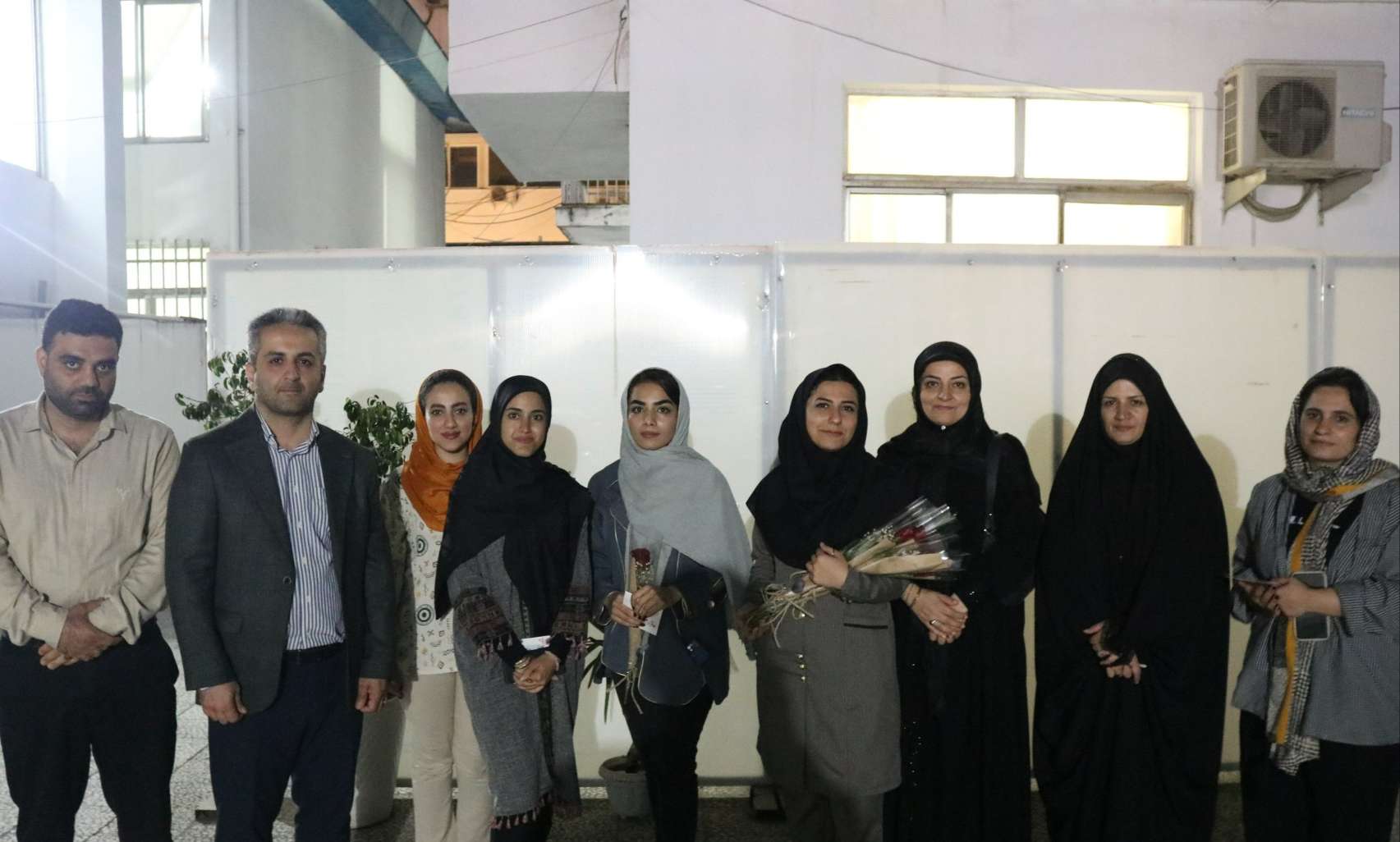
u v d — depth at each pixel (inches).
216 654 93.0
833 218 251.0
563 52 271.4
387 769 136.9
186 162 382.6
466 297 149.6
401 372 149.9
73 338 93.8
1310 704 101.9
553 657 104.8
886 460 114.3
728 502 113.6
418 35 466.0
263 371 96.4
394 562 114.1
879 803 108.3
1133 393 107.6
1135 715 106.2
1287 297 152.1
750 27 247.6
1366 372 153.1
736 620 115.2
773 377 149.9
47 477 95.4
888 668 107.5
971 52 250.1
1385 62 250.4
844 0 247.8
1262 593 105.3
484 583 107.0
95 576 96.1
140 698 98.4
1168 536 105.7
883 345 150.0
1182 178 261.4
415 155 575.8
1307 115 243.9
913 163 256.4
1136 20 250.8
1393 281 152.9
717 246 149.9
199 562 93.6
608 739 150.3
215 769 96.3
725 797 151.3
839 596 106.8
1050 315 151.1
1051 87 251.1
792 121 249.0
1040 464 151.3
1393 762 101.7
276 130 400.8
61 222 334.3
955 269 150.1
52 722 95.0
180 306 384.8
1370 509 101.2
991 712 106.2
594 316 149.6
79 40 332.5
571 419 150.1
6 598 92.7
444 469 117.3
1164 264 151.6
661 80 248.2
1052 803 111.2
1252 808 109.3
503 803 103.8
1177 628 104.3
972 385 111.9
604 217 361.7
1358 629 100.0
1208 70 252.5
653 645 109.1
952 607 104.7
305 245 428.5
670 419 113.3
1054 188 258.2
